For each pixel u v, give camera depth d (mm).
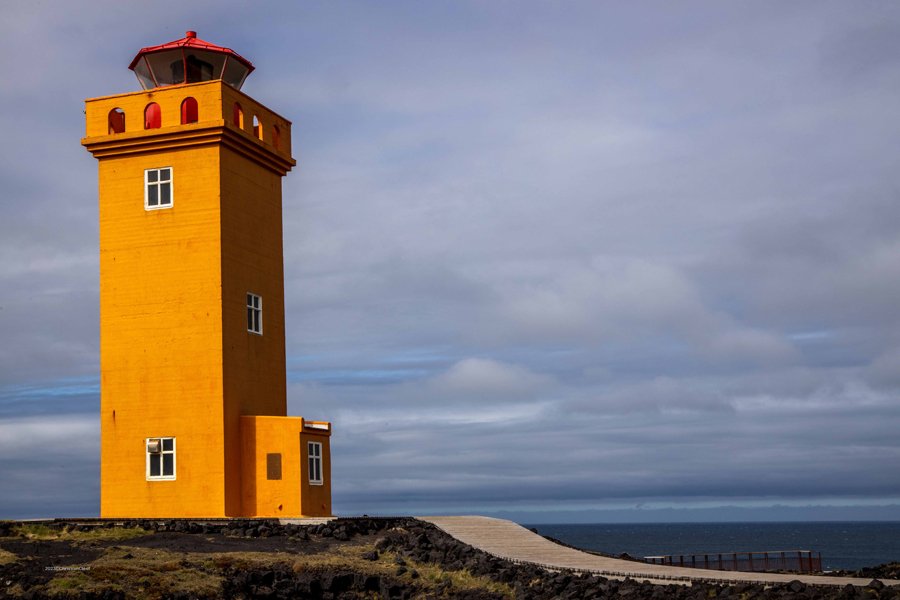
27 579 27828
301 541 35219
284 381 46250
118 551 31500
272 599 29188
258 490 41719
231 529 36188
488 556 34312
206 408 41250
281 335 46312
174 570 29734
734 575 30906
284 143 48031
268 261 45750
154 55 45250
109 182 43625
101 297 43188
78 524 35062
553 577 31172
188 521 36844
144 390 42156
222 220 42281
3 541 32125
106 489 42062
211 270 41938
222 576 29734
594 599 28531
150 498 41531
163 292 42438
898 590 26688
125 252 43094
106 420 42438
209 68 46312
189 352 41781
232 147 43219
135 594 27500
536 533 40062
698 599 27406
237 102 43938
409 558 33750
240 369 42625
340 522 37406
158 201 43000
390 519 39438
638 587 29203
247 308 43719
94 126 43781
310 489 42094
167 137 42625
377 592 30516
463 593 29859
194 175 42594
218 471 40875
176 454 41375
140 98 43500
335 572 30891
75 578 28016
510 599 29625
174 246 42500
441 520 41531
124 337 42656
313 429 42469
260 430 42031
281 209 47312
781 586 28219
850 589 26953
